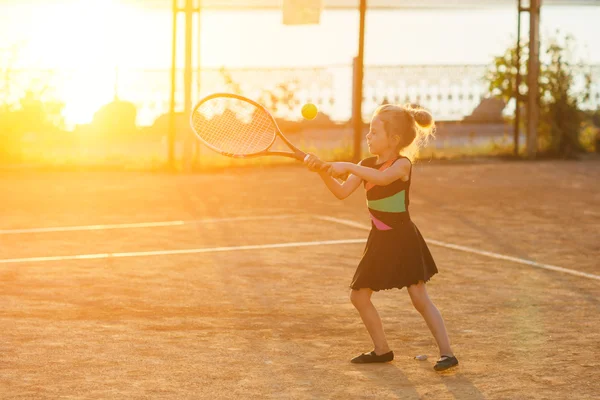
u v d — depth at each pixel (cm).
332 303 797
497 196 1559
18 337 677
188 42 1967
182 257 1009
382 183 582
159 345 659
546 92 2277
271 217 1321
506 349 651
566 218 1309
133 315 750
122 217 1323
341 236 1153
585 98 2289
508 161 2186
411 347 657
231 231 1192
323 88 2331
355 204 1473
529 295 829
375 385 567
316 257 1012
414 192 1619
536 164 2106
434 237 1152
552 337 684
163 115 2372
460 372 595
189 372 593
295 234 1167
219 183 1783
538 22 2198
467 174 1909
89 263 974
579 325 721
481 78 2394
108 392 550
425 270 600
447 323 728
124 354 634
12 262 977
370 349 651
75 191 1644
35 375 584
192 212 1377
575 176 1859
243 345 661
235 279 895
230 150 601
